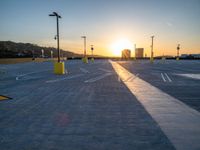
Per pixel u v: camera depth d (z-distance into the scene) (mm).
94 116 6246
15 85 12688
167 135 4754
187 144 4266
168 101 8289
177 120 5867
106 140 4473
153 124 5520
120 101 8258
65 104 7754
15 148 4094
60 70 20078
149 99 8641
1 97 9039
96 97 9039
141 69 28062
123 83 13633
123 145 4207
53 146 4188
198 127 5309
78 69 27781
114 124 5516
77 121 5781
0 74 20047
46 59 69688
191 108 7199
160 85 12805
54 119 5965
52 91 10555
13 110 6938
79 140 4477
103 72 22844
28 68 29938
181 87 12008
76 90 10844
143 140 4461
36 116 6254
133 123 5598
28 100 8445
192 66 36156
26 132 4965
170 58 96188
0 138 4605
